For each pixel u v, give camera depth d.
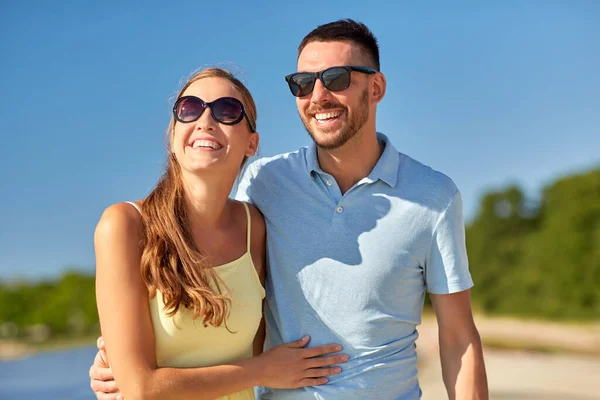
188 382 2.86
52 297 76.62
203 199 3.03
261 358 3.10
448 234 3.28
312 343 3.25
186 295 2.87
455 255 3.28
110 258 2.87
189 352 2.98
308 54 3.36
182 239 2.91
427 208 3.27
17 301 76.06
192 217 3.06
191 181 3.01
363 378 3.20
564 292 51.41
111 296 2.85
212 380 2.91
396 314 3.27
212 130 2.94
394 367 3.26
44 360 41.62
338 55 3.29
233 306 3.07
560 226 53.59
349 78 3.23
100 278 2.89
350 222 3.27
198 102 2.94
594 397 16.02
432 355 24.73
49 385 25.45
